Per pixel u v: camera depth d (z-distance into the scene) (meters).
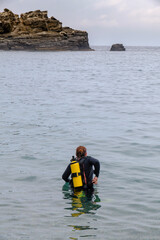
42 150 11.02
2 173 8.84
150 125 14.98
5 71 48.22
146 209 6.71
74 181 7.82
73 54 135.88
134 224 6.02
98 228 5.86
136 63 77.25
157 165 9.66
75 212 6.55
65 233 5.67
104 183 8.21
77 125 14.76
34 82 33.50
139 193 7.59
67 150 11.06
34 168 9.29
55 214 6.43
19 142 11.93
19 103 20.27
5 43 149.75
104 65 67.62
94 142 12.11
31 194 7.47
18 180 8.36
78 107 19.31
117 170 9.19
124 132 13.66
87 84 32.28
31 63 70.75
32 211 6.55
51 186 7.99
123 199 7.24
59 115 16.86
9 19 150.88
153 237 5.55
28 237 5.52
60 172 8.98
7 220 6.13
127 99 22.72
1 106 19.03
